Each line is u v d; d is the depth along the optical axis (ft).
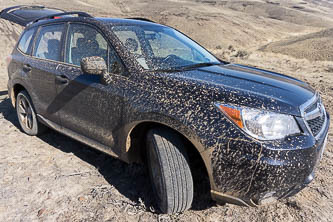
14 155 12.53
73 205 9.40
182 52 11.25
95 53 10.46
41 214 8.96
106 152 10.23
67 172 11.28
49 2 440.45
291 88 8.87
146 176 11.02
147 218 8.87
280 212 9.28
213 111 7.56
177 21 335.26
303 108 7.83
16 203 9.45
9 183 10.48
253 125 7.20
